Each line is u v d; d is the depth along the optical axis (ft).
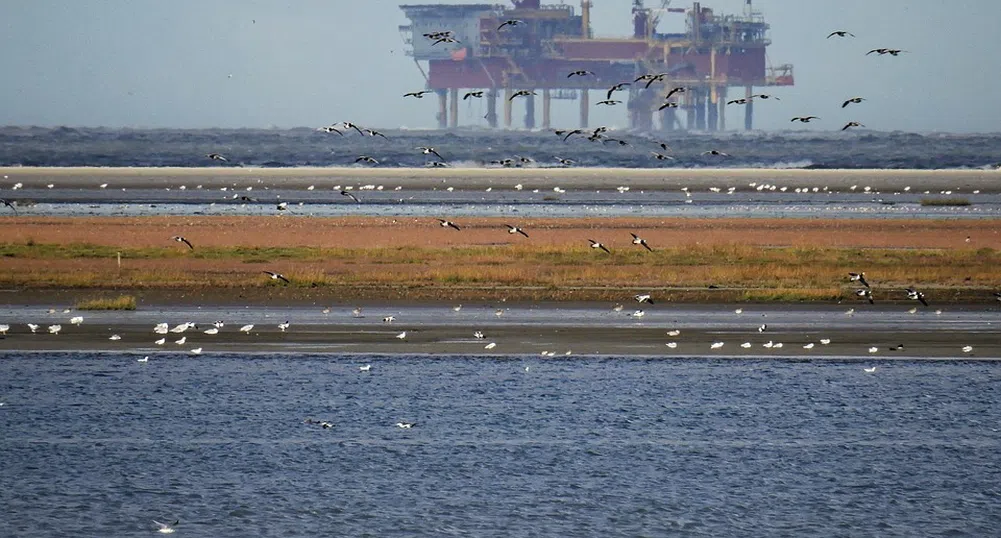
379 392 132.46
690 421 122.62
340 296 196.34
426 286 204.44
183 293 198.49
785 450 113.60
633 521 95.66
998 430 120.57
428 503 98.78
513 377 140.26
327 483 103.40
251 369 143.02
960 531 94.53
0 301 189.47
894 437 117.91
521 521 95.20
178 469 106.63
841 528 94.63
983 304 193.06
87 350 152.46
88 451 111.24
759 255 248.52
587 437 116.67
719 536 92.58
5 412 123.24
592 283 209.15
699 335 165.78
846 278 215.31
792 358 151.74
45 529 92.89
